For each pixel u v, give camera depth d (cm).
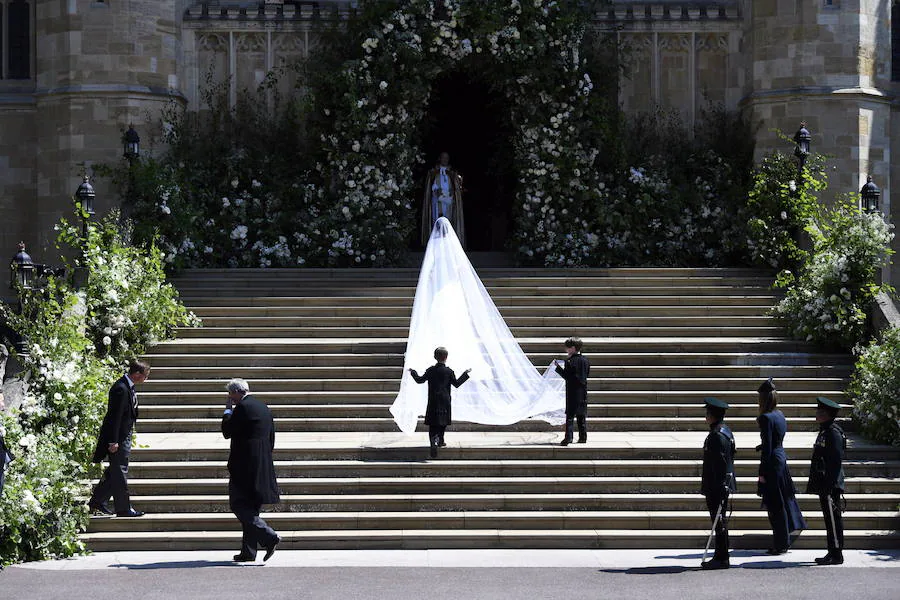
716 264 2256
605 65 2378
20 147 2362
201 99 2409
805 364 1700
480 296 1516
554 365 1391
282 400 1566
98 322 1642
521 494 1267
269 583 1004
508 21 2317
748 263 2189
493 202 2716
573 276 2044
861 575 1048
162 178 2111
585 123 2316
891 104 2412
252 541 1116
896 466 1333
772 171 2141
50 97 2253
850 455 1382
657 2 2511
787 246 2039
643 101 2453
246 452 1105
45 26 2262
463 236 2380
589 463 1308
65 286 1578
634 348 1728
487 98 2695
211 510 1238
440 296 1502
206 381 1609
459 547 1184
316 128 2330
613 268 2081
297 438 1434
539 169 2309
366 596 948
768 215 2117
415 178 2722
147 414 1521
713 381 1622
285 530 1205
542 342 1719
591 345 1725
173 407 1528
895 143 2452
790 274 1842
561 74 2314
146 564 1106
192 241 2133
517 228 2352
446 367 1339
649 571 1067
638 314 1867
